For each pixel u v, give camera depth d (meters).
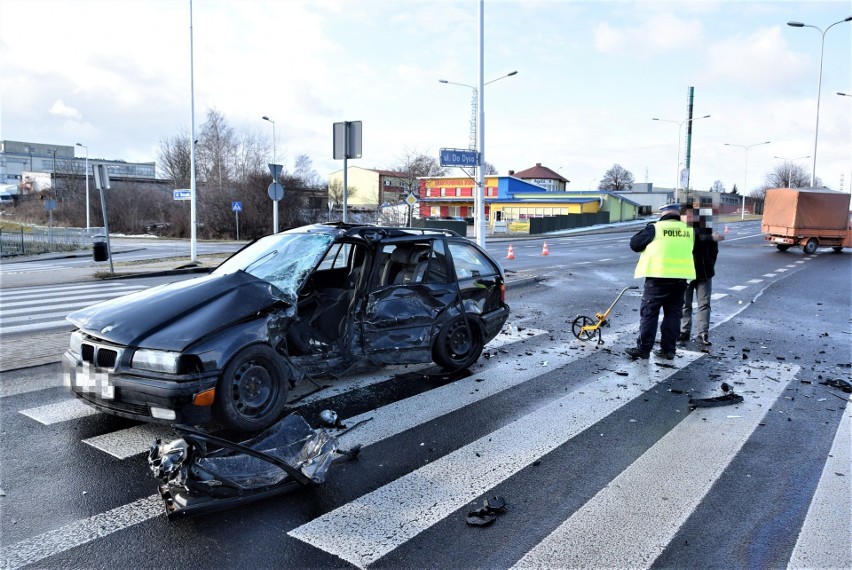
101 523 3.28
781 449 4.37
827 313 10.13
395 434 4.61
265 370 4.53
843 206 23.86
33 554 2.98
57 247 31.91
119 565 2.89
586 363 6.79
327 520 3.33
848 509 3.49
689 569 2.90
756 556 3.01
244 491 3.50
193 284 4.82
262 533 3.19
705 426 4.83
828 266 18.67
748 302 11.30
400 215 49.12
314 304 5.98
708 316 7.75
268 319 4.59
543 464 4.09
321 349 5.36
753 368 6.62
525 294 12.33
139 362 4.07
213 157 53.38
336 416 4.76
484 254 6.87
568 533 3.21
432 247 6.19
